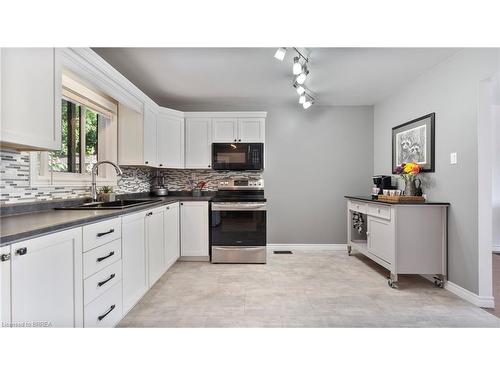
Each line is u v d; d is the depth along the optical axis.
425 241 2.73
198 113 4.03
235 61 2.81
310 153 4.40
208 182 4.34
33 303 1.14
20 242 1.07
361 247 3.62
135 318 2.12
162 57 2.71
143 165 3.32
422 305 2.36
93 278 1.59
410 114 3.39
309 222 4.40
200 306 2.34
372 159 4.38
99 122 3.15
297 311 2.24
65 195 2.30
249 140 4.04
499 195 4.30
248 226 3.65
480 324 2.03
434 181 2.93
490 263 2.35
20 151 1.82
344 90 3.71
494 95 3.79
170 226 3.26
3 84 1.26
